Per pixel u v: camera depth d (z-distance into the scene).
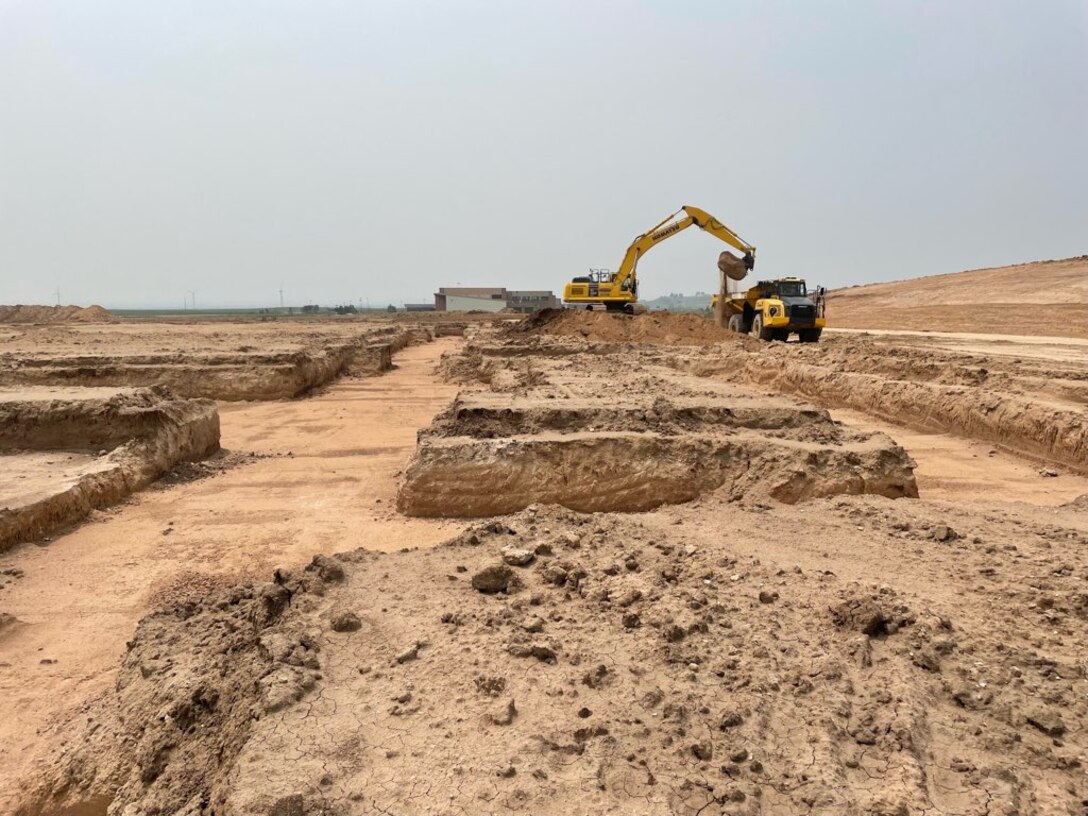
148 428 9.76
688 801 2.68
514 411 9.02
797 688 3.39
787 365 17.58
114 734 3.56
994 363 15.85
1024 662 3.62
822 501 7.01
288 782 2.72
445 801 2.65
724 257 28.73
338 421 14.17
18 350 20.00
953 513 6.50
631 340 26.06
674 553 5.09
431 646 3.79
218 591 4.98
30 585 6.01
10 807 3.42
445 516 7.93
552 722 3.13
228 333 31.16
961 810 2.66
